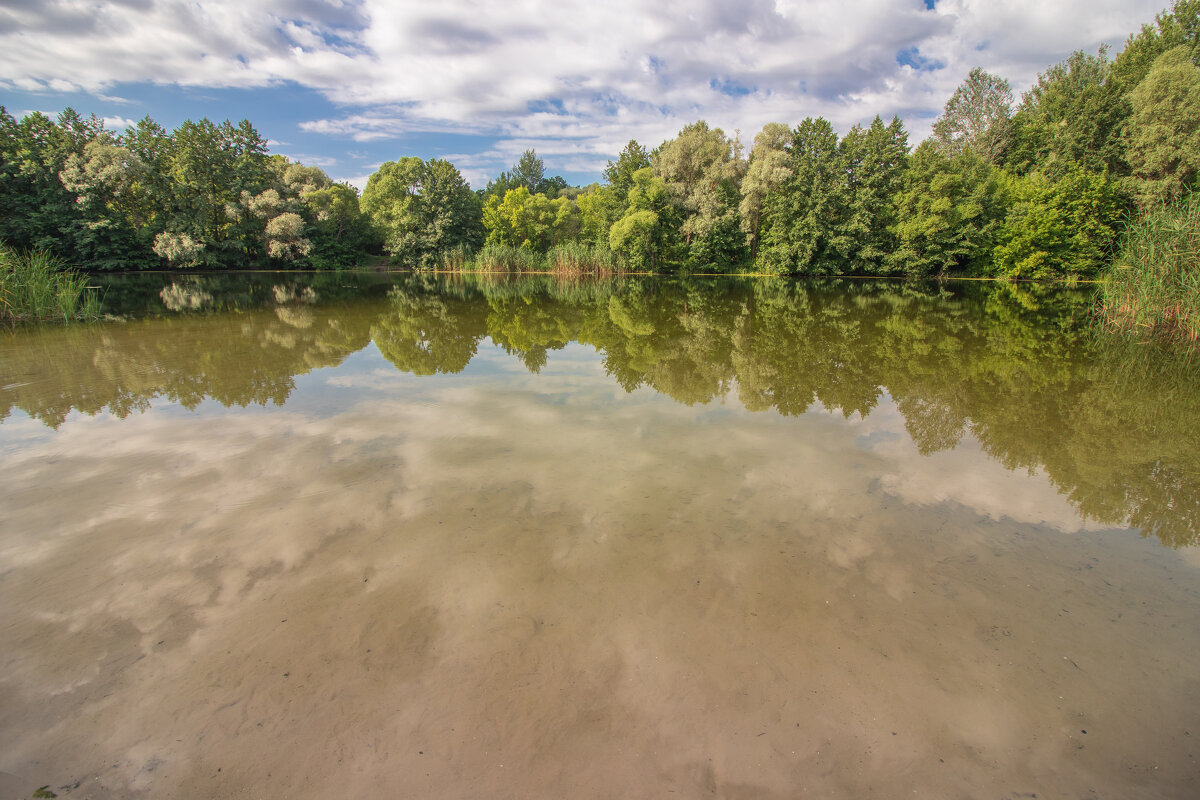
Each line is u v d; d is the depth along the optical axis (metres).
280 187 43.88
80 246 33.31
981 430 6.03
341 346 10.64
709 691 2.41
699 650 2.63
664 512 3.95
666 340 11.67
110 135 33.81
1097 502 4.32
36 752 2.12
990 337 12.12
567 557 3.36
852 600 3.02
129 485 4.32
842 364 9.23
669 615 2.86
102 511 3.91
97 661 2.55
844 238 37.34
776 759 2.11
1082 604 3.05
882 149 37.50
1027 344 11.25
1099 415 6.58
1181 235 12.21
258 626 2.77
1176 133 27.11
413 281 33.78
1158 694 2.44
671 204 41.28
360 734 2.20
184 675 2.48
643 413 6.34
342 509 3.94
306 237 42.72
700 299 21.70
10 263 13.48
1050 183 33.38
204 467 4.67
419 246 47.97
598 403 6.73
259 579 3.14
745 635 2.73
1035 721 2.29
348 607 2.91
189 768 2.06
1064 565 3.44
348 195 49.31
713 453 5.12
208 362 8.99
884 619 2.88
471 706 2.32
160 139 36.19
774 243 40.09
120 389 7.23
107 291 22.70
